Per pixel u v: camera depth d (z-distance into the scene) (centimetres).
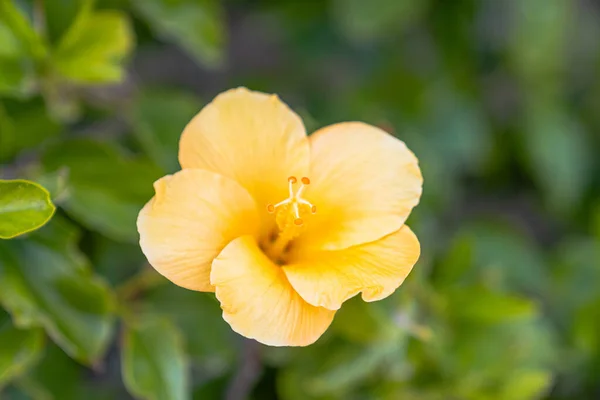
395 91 79
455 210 84
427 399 62
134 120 62
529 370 63
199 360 60
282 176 53
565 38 83
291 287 51
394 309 57
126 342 57
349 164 53
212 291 51
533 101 81
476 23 78
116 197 57
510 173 85
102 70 58
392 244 52
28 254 55
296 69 81
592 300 70
